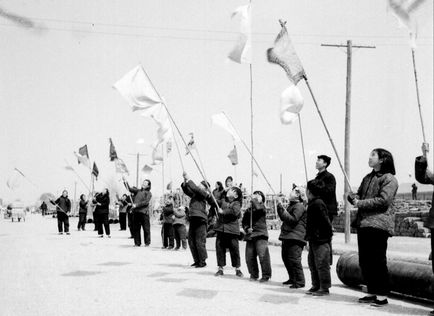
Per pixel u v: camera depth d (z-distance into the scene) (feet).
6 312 22.09
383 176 24.54
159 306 23.43
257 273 31.73
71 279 31.65
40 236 74.64
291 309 22.86
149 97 34.24
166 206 54.34
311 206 26.78
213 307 23.24
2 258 43.14
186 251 51.85
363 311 22.57
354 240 76.59
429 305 24.44
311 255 27.20
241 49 32.12
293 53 27.61
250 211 31.81
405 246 59.41
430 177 22.98
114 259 43.34
